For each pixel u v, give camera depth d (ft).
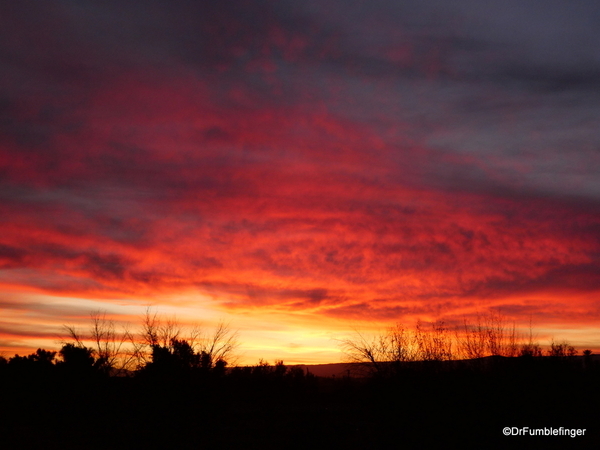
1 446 91.04
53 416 108.06
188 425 96.02
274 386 174.81
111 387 102.06
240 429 103.71
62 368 109.60
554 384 87.04
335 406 142.20
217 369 101.09
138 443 93.20
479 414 83.87
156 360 98.12
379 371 92.89
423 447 82.07
